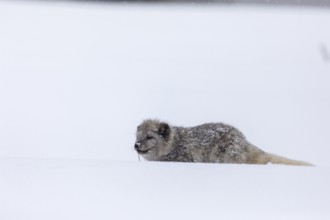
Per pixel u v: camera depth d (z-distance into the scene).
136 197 26.30
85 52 101.69
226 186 28.19
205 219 24.05
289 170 31.34
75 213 24.38
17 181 27.94
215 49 106.31
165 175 29.67
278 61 96.56
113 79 80.62
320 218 24.28
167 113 61.88
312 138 53.50
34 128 54.41
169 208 25.11
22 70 83.88
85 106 64.62
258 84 80.25
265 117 61.50
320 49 102.12
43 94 70.25
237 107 65.75
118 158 45.66
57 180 28.25
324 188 28.06
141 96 70.88
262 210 25.02
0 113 59.84
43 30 117.12
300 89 77.06
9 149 47.56
